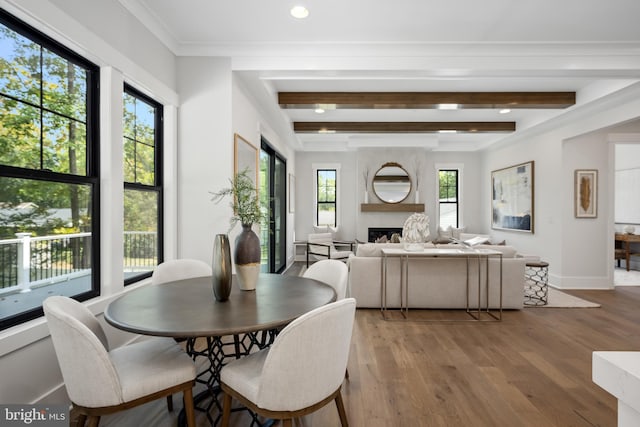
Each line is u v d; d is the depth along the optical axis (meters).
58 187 2.02
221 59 3.32
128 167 2.72
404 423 1.85
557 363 2.59
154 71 2.92
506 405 2.03
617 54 3.30
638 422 0.57
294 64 3.33
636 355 0.63
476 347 2.89
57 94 2.02
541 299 4.38
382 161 7.61
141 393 1.41
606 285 5.13
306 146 7.66
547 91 4.50
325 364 1.35
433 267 3.94
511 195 6.61
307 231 8.09
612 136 5.13
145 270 2.93
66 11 1.95
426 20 2.89
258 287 2.10
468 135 6.96
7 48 1.71
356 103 4.55
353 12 2.77
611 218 5.13
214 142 3.29
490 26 2.98
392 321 3.60
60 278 2.04
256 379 1.44
